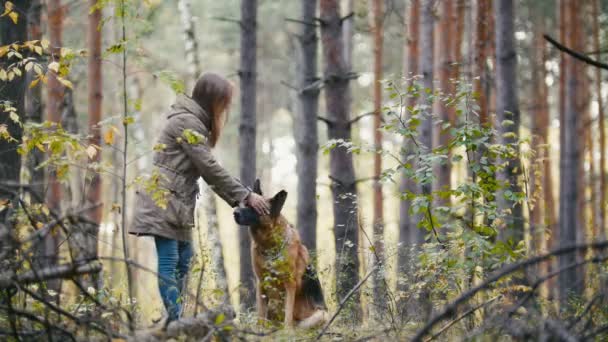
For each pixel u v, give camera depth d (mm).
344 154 14367
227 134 43656
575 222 24156
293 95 35438
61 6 15680
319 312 9727
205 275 8438
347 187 14258
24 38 9727
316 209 15430
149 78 36875
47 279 5598
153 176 6973
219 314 6188
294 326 9383
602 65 6656
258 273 9586
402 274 9266
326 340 7578
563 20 24594
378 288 9188
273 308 9586
